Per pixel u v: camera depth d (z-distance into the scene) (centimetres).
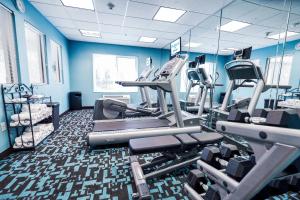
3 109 222
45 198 141
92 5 315
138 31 468
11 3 248
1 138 215
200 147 193
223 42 512
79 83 612
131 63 682
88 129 345
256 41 454
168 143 165
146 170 185
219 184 103
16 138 233
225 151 124
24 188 154
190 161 179
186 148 177
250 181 82
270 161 74
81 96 597
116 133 235
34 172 181
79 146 255
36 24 332
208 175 115
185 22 390
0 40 236
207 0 285
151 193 149
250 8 297
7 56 248
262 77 218
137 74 678
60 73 507
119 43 622
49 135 304
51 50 415
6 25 247
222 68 634
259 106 327
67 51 570
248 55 226
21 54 272
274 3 271
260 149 83
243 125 88
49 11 343
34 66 356
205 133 202
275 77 302
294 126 78
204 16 352
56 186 157
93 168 191
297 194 148
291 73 295
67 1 303
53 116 321
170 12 342
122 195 146
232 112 99
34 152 232
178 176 178
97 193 148
